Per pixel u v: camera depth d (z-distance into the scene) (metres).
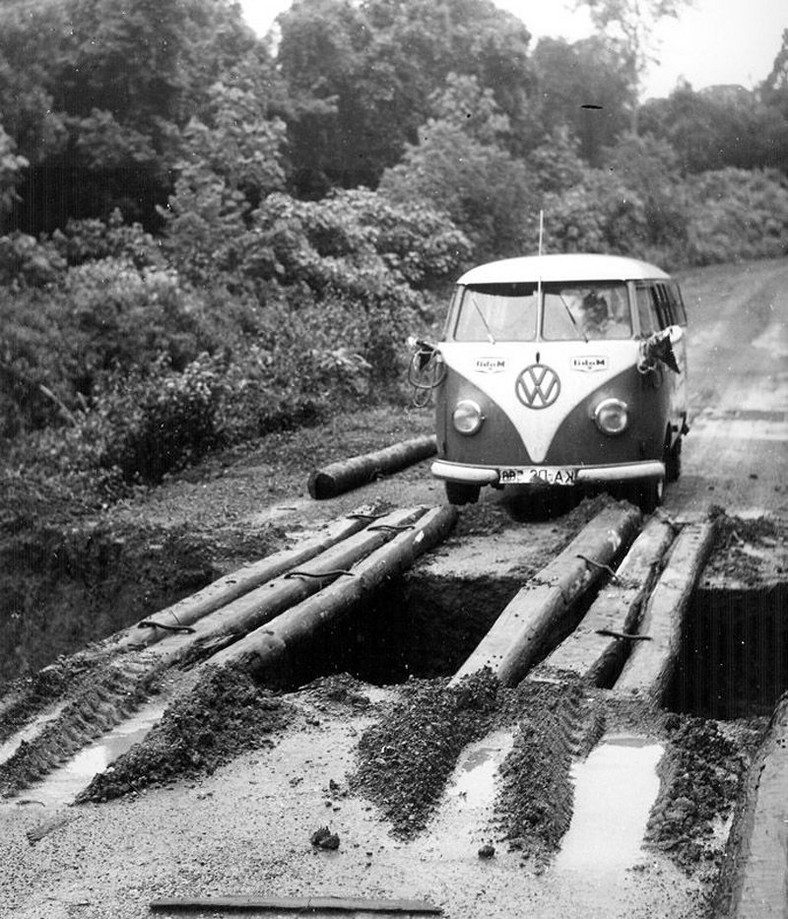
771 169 52.72
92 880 4.70
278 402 16.67
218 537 10.80
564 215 36.03
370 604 9.29
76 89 23.30
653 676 6.75
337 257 24.61
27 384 16.12
